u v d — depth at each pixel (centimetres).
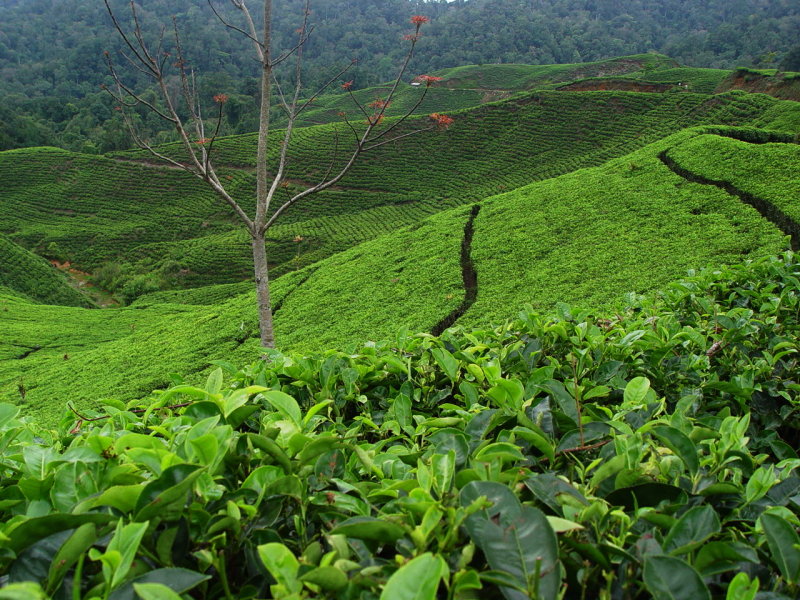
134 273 6300
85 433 290
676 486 187
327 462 210
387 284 2761
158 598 127
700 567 161
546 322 412
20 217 7519
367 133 1080
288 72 12300
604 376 335
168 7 15238
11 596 121
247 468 211
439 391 336
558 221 2975
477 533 152
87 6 17288
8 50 15750
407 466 224
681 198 2823
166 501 153
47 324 4134
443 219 3481
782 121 5244
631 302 564
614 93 7400
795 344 385
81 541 143
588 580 163
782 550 161
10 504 200
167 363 2444
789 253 608
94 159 8331
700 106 6662
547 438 230
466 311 2392
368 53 15162
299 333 2453
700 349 406
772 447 289
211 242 6669
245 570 178
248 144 8294
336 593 147
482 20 16988
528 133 7431
